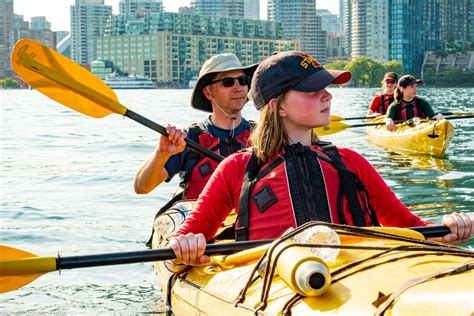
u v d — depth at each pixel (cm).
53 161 1471
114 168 1345
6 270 378
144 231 816
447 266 310
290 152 421
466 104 3888
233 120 640
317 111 414
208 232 431
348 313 294
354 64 13450
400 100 1539
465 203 907
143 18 15825
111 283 627
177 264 448
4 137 2031
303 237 345
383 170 1231
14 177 1244
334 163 423
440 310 256
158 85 15300
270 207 418
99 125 2494
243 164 434
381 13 16650
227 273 402
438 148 1419
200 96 661
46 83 577
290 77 412
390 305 280
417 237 386
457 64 15700
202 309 394
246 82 640
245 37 16238
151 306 560
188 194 611
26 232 814
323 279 311
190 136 635
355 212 417
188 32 15450
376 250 345
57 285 621
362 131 2041
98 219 884
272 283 351
